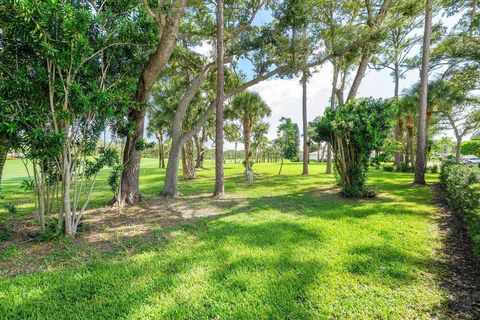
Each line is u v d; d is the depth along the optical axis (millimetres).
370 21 9672
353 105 7941
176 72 11672
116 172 5246
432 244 3717
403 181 12273
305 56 9695
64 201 3877
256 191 9438
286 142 18359
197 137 25531
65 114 3369
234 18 9734
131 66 4613
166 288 2518
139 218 5422
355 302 2285
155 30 4375
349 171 7922
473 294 2428
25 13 2840
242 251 3477
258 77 9398
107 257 3311
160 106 14484
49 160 3838
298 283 2598
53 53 3131
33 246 3615
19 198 7969
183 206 6758
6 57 3293
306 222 4965
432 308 2217
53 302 2303
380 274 2795
